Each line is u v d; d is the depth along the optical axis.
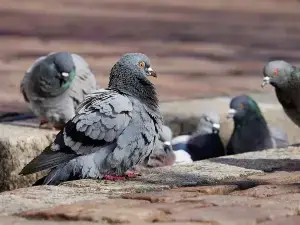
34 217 8.19
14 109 16.86
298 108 14.10
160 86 20.69
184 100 17.88
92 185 9.84
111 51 26.27
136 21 34.31
